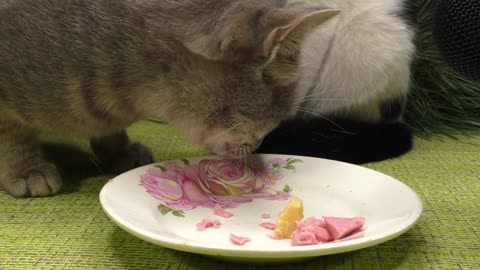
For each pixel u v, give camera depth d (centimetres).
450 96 64
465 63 31
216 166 38
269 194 37
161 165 37
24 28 35
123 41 34
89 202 38
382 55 49
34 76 35
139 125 62
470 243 31
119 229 33
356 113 52
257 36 31
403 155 51
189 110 35
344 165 38
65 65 35
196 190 36
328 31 47
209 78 33
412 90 62
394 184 33
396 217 29
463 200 38
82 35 34
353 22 48
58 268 28
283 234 30
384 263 29
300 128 49
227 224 32
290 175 38
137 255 30
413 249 30
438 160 49
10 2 35
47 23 35
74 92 36
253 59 32
